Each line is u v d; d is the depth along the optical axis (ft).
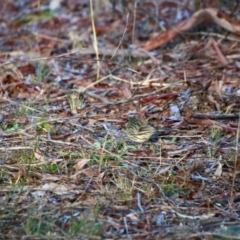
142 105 40.60
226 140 36.52
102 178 33.30
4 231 29.35
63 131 37.73
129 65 47.11
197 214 30.68
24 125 38.40
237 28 49.39
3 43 55.31
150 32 53.88
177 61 47.83
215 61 47.11
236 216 30.48
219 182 33.17
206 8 51.03
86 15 59.57
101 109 40.06
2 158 34.91
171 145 36.14
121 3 54.19
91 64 47.96
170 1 57.77
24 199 31.71
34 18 60.85
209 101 40.29
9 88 43.73
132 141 36.40
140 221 30.07
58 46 52.80
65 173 33.91
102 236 29.01
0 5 64.59
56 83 44.50
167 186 32.65
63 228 29.50
